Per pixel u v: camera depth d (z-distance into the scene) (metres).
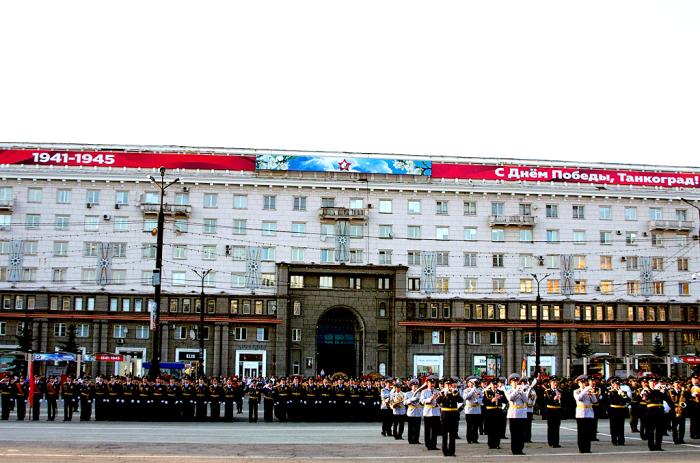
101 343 88.38
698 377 35.38
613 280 95.94
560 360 94.00
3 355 79.38
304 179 92.81
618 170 97.75
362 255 92.94
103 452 25.39
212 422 43.44
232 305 90.69
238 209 92.06
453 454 26.30
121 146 91.38
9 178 89.38
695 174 98.56
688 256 97.19
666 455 27.11
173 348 89.38
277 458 24.56
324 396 45.03
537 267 95.06
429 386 28.69
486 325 92.94
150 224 90.62
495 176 96.00
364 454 26.34
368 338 91.81
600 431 39.38
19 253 88.75
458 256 94.12
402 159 94.81
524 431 29.61
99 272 89.38
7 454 24.33
